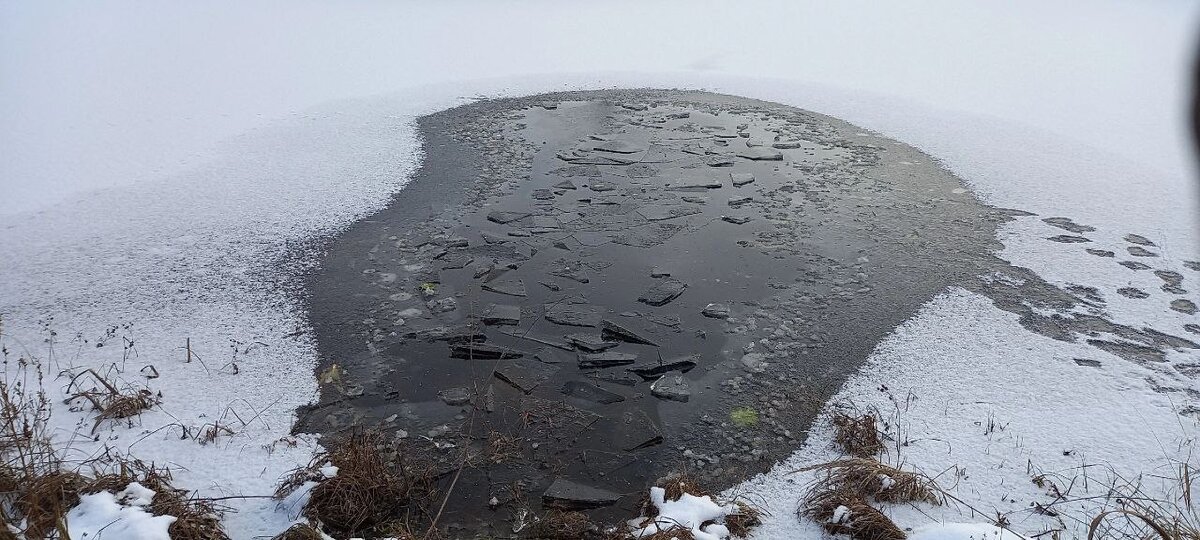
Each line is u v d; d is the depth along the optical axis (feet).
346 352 18.08
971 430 14.94
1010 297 20.30
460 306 20.25
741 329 19.16
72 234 24.13
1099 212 25.76
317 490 13.06
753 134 35.09
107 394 15.78
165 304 20.06
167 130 34.65
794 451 14.88
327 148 32.63
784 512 13.21
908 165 30.94
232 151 32.12
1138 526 12.05
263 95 40.75
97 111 36.94
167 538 11.86
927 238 24.16
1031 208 26.30
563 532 12.84
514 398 16.53
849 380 16.94
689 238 24.47
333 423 15.56
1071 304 19.84
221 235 24.25
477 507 13.51
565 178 29.66
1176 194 27.09
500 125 36.17
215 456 14.38
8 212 25.73
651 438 15.24
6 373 16.71
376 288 21.13
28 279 21.24
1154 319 18.98
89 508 12.50
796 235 24.56
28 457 13.50
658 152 32.71
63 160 30.58
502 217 25.85
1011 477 13.57
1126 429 14.75
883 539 12.07
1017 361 17.29
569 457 14.78
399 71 46.65
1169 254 22.54
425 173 29.94
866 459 13.78
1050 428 14.89
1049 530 12.17
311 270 22.13
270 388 16.63
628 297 20.83
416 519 13.20
